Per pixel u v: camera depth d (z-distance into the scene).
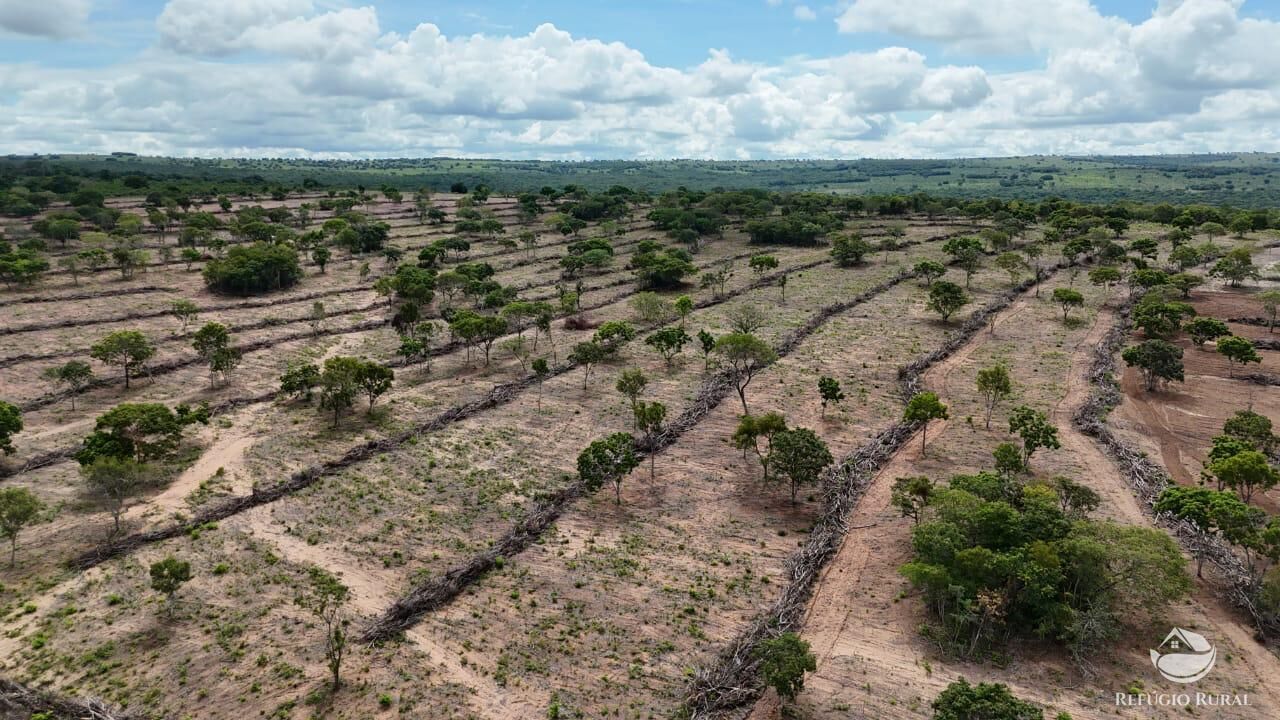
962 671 32.31
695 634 35.31
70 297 97.81
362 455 55.06
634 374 63.00
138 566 40.66
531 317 95.94
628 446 48.38
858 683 31.81
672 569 40.69
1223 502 37.31
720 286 112.06
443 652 34.22
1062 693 30.72
